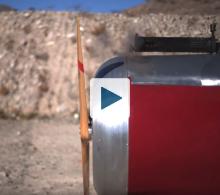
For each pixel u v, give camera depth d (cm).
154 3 1689
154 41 366
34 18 1593
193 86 324
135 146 317
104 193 331
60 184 570
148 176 318
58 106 1229
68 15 1595
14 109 1209
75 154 745
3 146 799
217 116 316
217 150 312
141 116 319
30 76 1326
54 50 1431
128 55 361
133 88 326
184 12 1369
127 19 1538
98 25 1505
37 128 1002
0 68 1357
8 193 529
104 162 323
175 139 314
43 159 705
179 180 317
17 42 1473
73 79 1323
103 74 337
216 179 314
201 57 340
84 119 327
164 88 325
